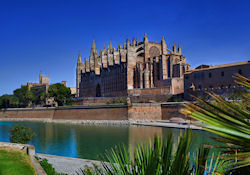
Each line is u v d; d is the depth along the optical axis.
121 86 114.12
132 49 111.75
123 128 63.38
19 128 35.06
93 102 106.50
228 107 3.92
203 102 4.05
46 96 133.38
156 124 63.41
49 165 17.16
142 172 5.06
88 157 30.83
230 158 3.72
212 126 3.72
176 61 104.94
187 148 4.45
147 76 103.31
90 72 143.00
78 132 58.62
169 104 72.94
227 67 69.19
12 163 15.07
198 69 78.31
